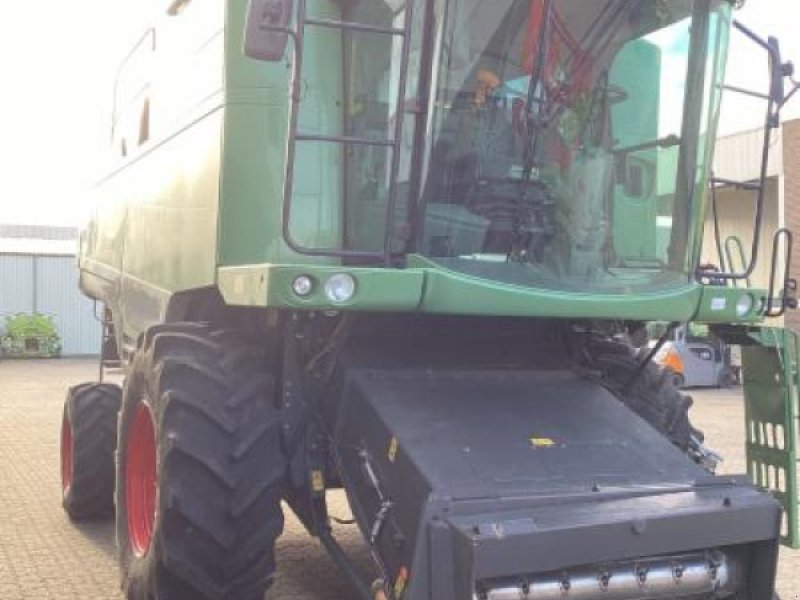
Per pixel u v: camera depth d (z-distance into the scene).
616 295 4.38
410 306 3.87
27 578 5.57
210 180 4.62
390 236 4.04
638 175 4.58
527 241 4.30
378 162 4.28
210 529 3.85
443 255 4.20
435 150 4.16
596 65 4.43
